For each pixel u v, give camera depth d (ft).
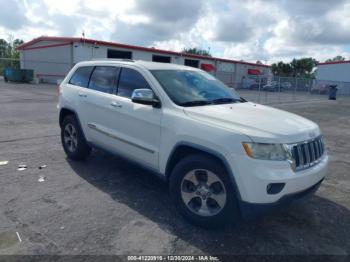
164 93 12.71
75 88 17.83
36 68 123.03
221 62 152.56
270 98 76.84
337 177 17.99
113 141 14.96
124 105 14.08
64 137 18.71
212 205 11.19
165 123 12.09
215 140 10.40
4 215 11.55
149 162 13.16
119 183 15.21
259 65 179.22
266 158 9.84
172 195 11.96
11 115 34.73
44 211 12.00
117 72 15.39
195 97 13.29
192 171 11.28
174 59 130.52
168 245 10.16
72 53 104.99
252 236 10.94
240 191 9.98
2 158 18.30
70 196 13.48
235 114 11.55
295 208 13.33
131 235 10.62
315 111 57.06
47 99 54.60
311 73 226.99
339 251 10.34
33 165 17.26
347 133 34.14
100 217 11.75
